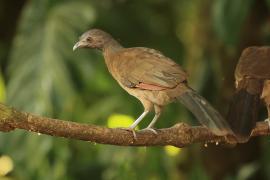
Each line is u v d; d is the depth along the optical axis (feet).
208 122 31.71
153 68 34.86
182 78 33.96
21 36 48.06
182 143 32.48
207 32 51.55
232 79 50.80
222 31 45.93
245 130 31.68
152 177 48.21
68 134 30.04
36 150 45.11
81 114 50.90
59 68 46.70
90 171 51.78
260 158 51.70
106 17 53.11
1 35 55.67
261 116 48.49
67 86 46.37
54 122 29.76
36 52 47.32
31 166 45.21
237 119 32.30
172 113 49.01
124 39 53.42
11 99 46.26
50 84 46.26
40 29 48.11
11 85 46.65
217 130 31.17
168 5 57.11
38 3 48.73
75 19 48.34
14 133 45.44
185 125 32.58
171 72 34.24
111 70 37.45
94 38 38.55
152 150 47.93
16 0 55.62
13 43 51.75
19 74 46.83
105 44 38.60
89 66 47.32
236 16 45.75
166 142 32.32
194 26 52.37
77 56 47.37
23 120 29.40
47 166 45.21
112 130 30.96
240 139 31.30
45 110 45.60
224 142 33.71
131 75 35.35
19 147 45.37
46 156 45.11
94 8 50.75
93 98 51.65
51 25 48.06
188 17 57.47
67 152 45.50
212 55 51.55
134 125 35.06
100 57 48.52
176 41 55.47
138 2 55.21
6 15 55.62
